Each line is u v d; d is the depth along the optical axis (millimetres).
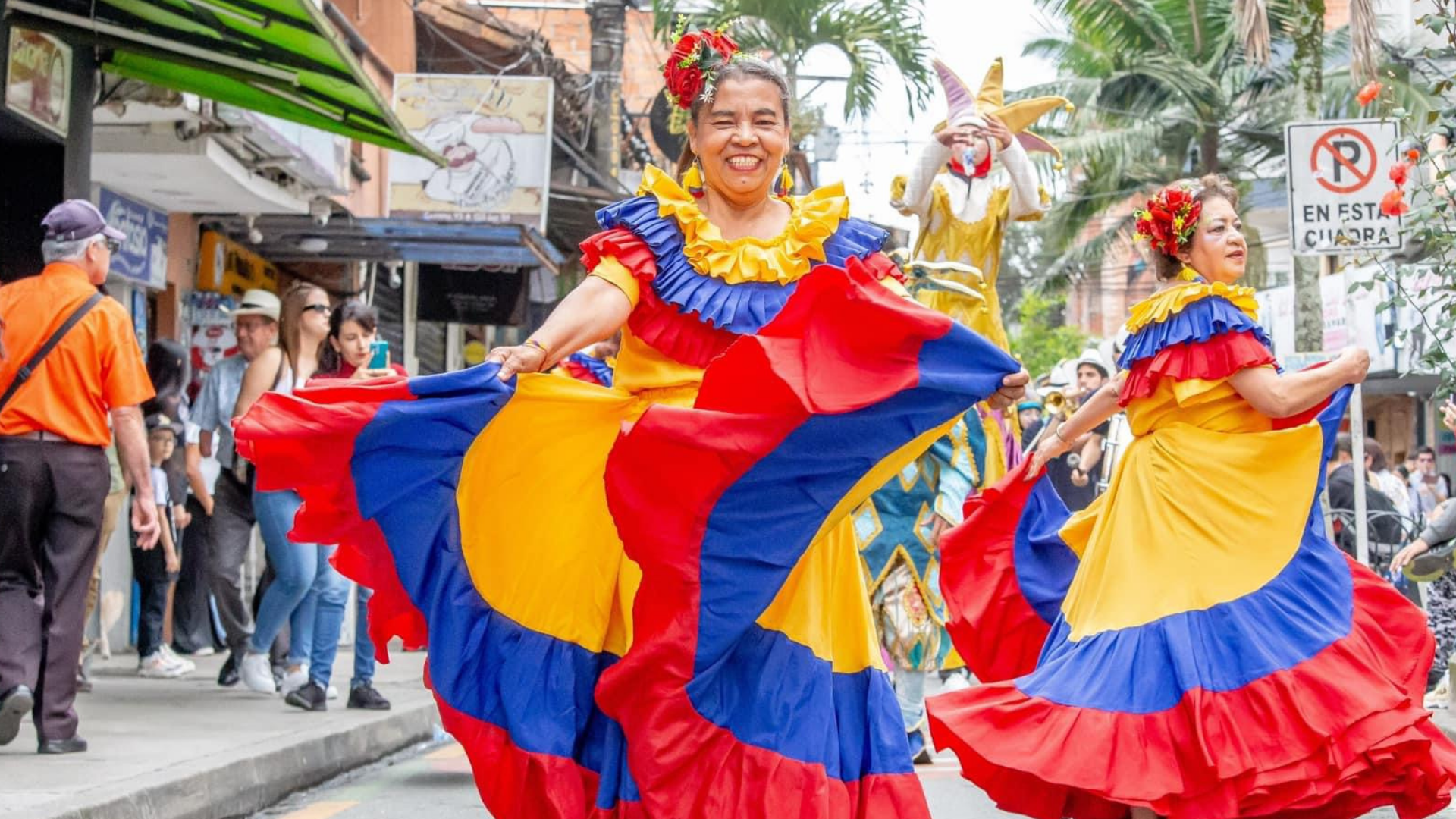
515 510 4270
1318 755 5008
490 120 16828
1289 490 5383
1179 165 30734
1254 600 5230
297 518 4211
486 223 16625
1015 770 5168
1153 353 5504
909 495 7727
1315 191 10883
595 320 4277
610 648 4305
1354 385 5609
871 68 23781
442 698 4230
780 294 4391
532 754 4176
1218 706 5074
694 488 4023
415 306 21047
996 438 7949
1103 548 5562
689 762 4066
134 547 11438
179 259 14961
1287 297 27281
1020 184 8422
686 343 4383
